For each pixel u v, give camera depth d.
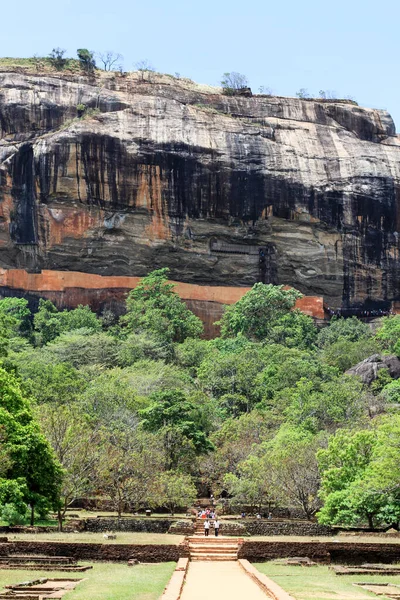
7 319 71.94
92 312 94.69
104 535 33.62
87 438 44.25
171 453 55.44
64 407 49.66
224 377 79.19
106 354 83.62
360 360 84.81
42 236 92.62
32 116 96.62
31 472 38.88
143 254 96.19
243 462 53.16
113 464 45.06
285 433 56.38
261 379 76.94
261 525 41.78
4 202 92.12
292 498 47.38
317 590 22.53
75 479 42.38
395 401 69.38
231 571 28.16
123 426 55.25
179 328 92.56
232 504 53.19
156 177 94.81
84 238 93.75
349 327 94.00
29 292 94.50
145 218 95.19
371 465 40.41
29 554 29.39
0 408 38.81
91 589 21.95
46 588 21.88
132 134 95.06
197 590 22.39
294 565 29.70
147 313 90.88
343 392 66.50
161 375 73.38
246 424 62.59
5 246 93.06
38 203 92.38
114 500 46.69
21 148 93.00
